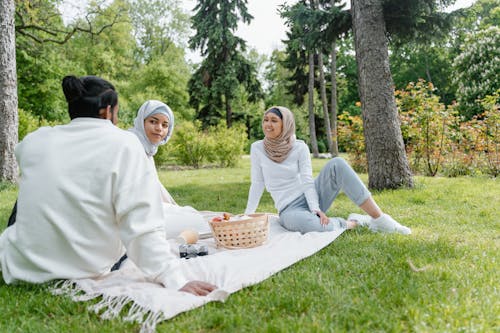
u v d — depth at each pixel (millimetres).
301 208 3699
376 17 6676
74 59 25484
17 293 2098
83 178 2021
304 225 3480
